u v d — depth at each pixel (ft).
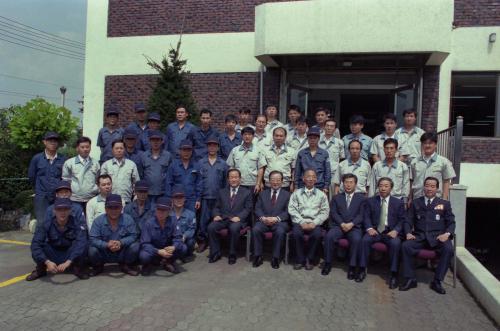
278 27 29.66
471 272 17.57
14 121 34.30
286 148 22.90
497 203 34.65
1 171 32.81
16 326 13.44
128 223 18.71
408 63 31.53
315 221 19.93
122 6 37.45
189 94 29.48
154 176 22.08
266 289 17.21
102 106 38.19
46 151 22.72
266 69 34.37
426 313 15.42
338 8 28.58
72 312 14.55
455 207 20.97
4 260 21.91
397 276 18.95
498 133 32.17
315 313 14.99
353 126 24.09
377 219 19.20
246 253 21.91
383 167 20.81
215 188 22.61
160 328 13.46
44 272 18.24
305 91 34.78
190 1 35.86
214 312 14.78
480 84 32.27
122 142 21.45
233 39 35.04
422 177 20.62
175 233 19.19
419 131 23.07
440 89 32.04
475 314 15.46
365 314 15.10
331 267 20.22
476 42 31.63
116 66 37.76
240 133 25.41
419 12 27.45
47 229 17.54
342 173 22.08
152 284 17.52
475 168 31.73
